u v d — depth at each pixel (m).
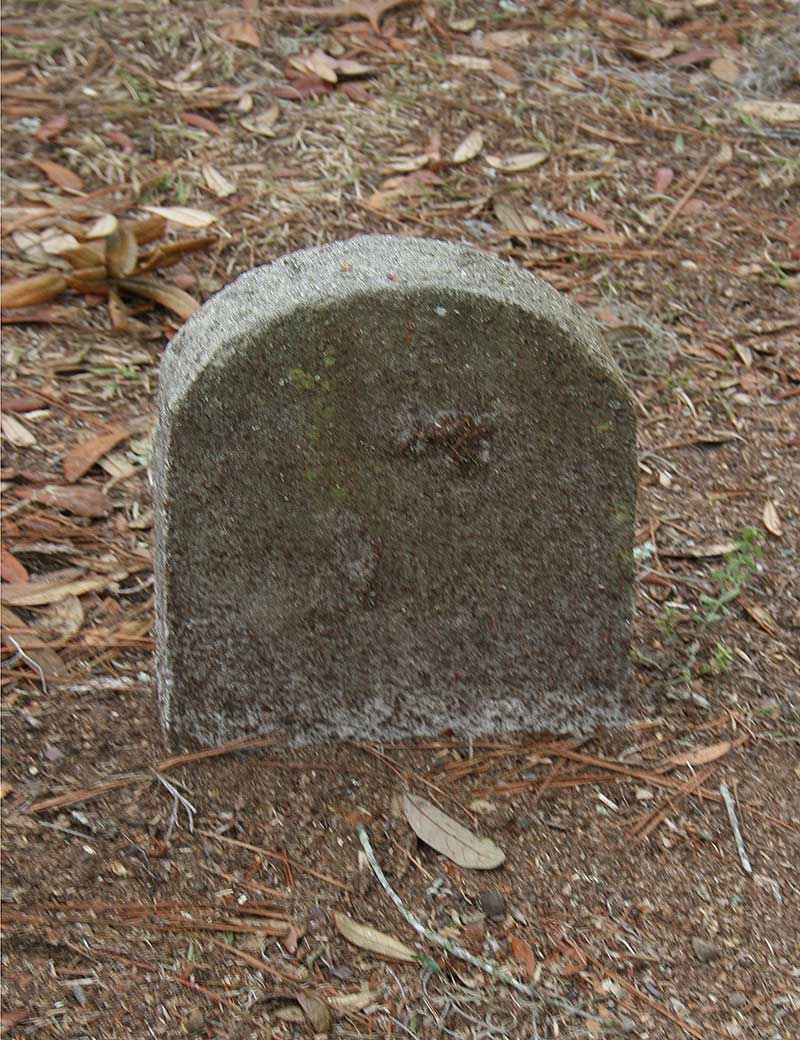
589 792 1.76
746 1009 1.63
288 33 2.69
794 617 1.93
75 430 2.06
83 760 1.76
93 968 1.63
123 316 2.19
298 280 1.67
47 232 2.29
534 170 2.49
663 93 2.65
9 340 2.16
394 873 1.70
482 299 1.64
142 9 2.70
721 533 2.03
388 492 1.69
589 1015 1.62
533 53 2.72
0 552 1.93
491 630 1.75
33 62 2.57
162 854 1.70
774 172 2.52
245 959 1.64
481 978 1.64
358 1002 1.63
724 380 2.23
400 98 2.58
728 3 2.90
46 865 1.69
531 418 1.68
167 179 2.40
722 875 1.71
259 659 1.74
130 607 1.90
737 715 1.83
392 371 1.65
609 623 1.76
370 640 1.74
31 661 1.83
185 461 1.66
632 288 2.33
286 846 1.71
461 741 1.79
